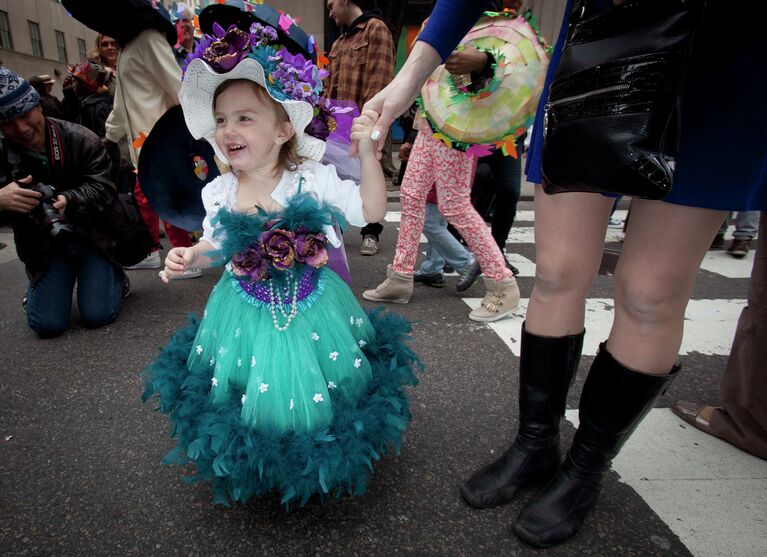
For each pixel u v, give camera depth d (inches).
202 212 88.1
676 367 50.3
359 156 53.7
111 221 105.8
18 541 52.4
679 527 54.9
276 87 50.7
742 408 67.8
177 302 126.3
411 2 472.7
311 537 53.1
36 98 95.5
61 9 1021.8
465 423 74.5
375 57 155.9
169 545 52.0
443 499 58.9
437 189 109.9
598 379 52.3
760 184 40.3
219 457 46.6
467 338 105.1
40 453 66.6
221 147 54.1
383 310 67.6
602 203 51.1
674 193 41.9
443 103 99.2
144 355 95.9
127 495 59.1
